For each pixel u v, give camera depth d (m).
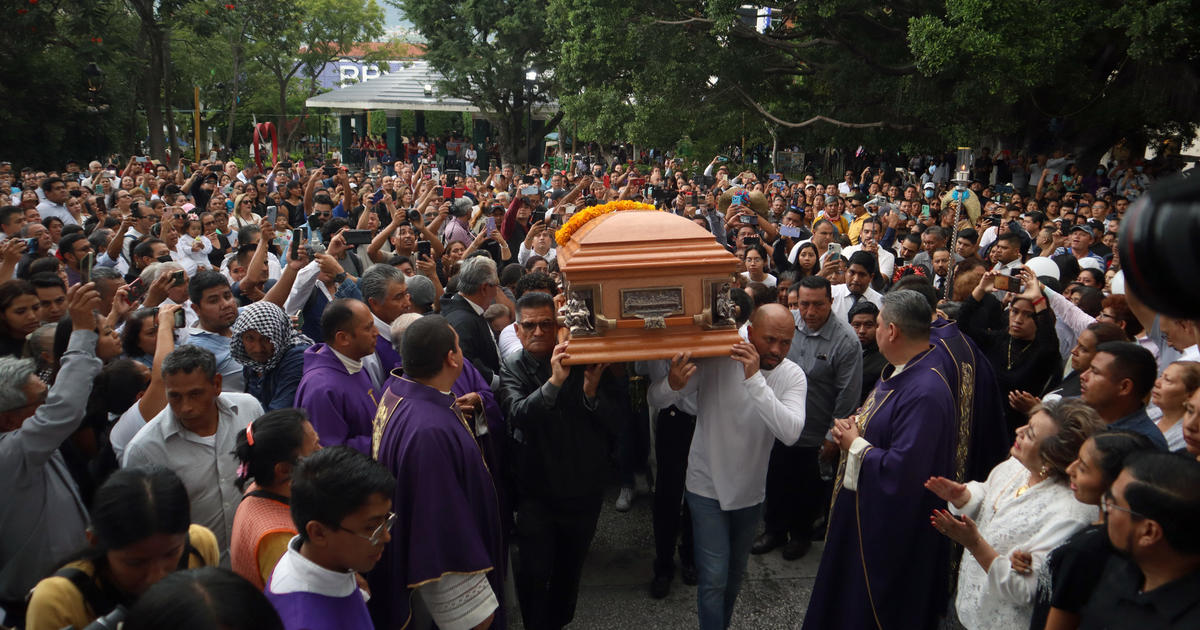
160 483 2.41
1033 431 3.19
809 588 5.04
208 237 9.67
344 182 12.31
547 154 43.31
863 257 6.18
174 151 30.47
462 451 3.39
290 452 2.88
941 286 7.70
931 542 3.77
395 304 4.89
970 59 15.99
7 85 26.20
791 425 3.92
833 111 22.75
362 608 2.54
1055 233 9.41
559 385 3.67
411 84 44.50
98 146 28.31
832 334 5.29
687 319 3.61
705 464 4.12
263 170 21.78
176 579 1.80
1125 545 2.38
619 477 6.03
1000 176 21.67
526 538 4.11
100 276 5.60
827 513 5.75
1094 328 4.40
